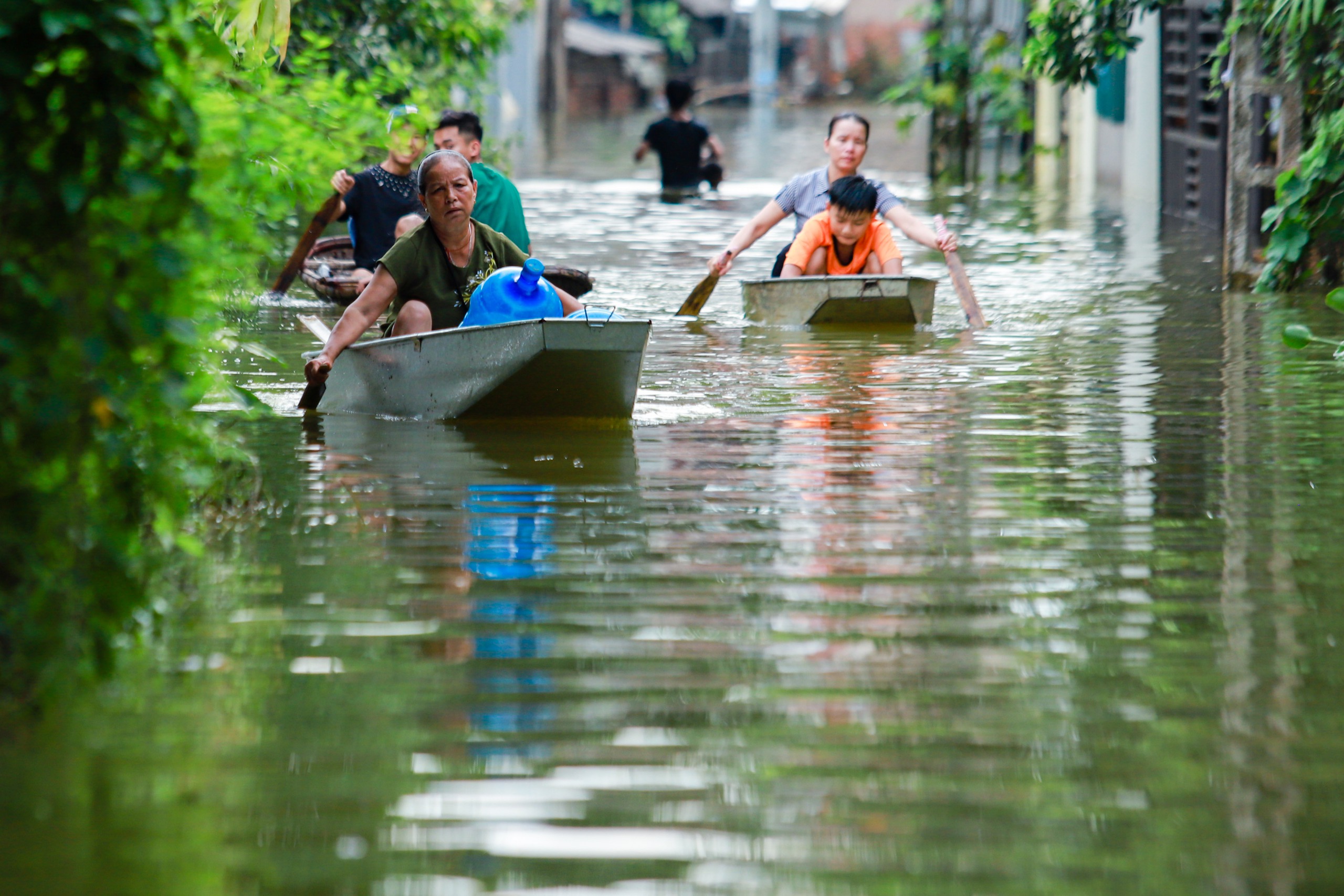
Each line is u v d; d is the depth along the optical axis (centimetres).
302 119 1381
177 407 1016
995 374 2083
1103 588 1197
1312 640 1084
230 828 823
